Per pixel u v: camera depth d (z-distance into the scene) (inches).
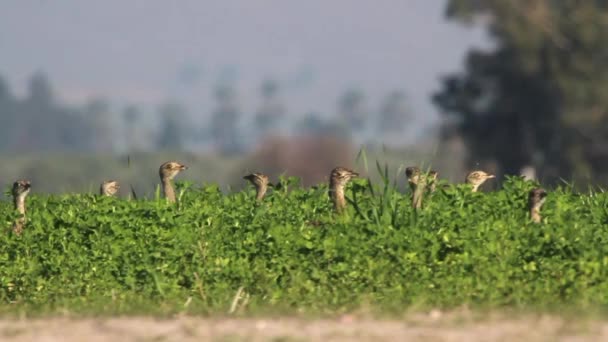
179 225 2335.1
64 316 1959.9
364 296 2006.6
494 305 1942.7
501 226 2213.3
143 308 1987.0
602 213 2404.0
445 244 2150.6
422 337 1760.6
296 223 2379.4
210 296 2064.5
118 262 2214.6
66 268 2215.8
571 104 7760.8
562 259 2091.5
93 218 2341.3
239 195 2659.9
